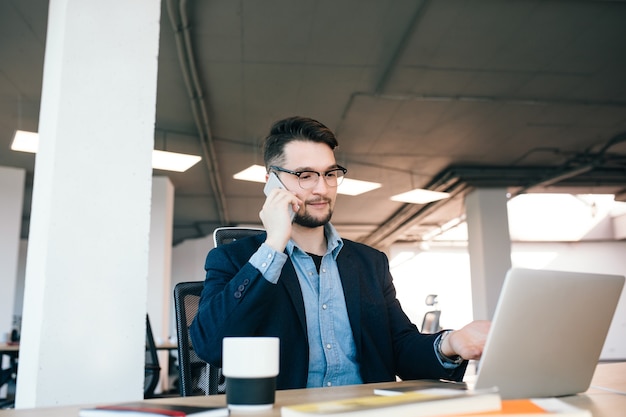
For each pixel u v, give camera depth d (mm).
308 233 1445
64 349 1756
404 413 613
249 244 1408
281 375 1219
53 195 1837
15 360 4949
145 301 1882
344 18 4039
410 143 6855
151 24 2102
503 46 4496
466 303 14398
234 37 4270
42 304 1764
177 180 8242
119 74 2008
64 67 1939
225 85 5090
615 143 6836
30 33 4094
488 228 8531
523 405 693
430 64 4766
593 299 947
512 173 8078
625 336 13070
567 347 937
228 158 7266
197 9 3875
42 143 2174
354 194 9117
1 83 4883
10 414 779
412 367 1283
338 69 4828
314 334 1322
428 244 14312
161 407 735
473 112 5875
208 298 1257
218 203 9430
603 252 13469
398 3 3867
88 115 1937
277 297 1286
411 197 8508
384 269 1547
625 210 12914
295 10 3922
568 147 7102
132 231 1909
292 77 4965
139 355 1834
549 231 13211
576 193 9508
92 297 1817
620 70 4953
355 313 1358
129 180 1940
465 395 661
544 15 4059
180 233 12250
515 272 833
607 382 1199
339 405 651
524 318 858
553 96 5480
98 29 2018
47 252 1796
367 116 5926
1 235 6875
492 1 3865
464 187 8641
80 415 714
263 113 5762
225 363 780
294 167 1378
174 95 5266
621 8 3977
